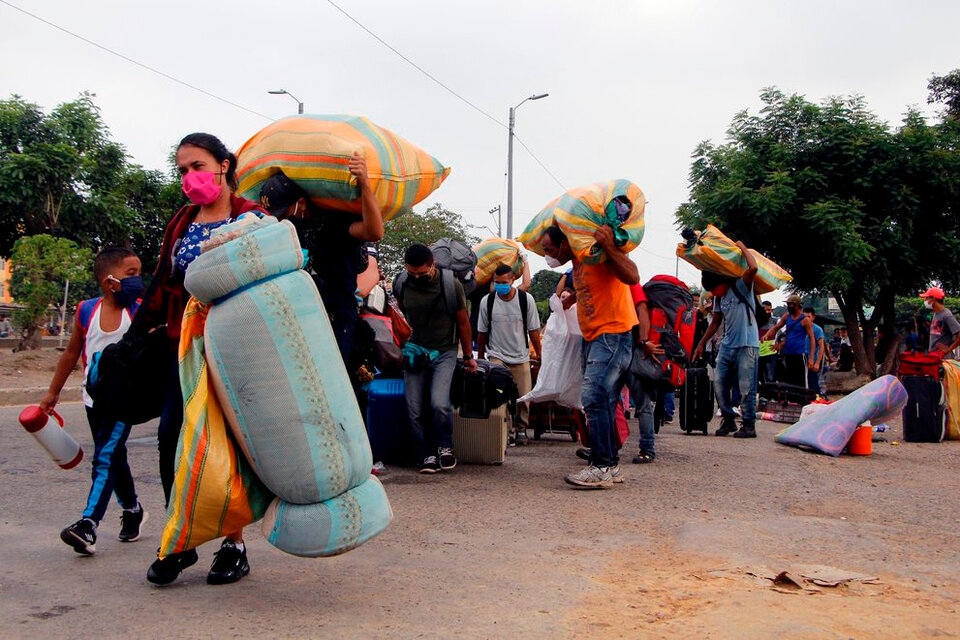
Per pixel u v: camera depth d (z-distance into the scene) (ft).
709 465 23.95
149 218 88.07
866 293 76.48
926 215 69.67
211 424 10.83
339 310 13.71
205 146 12.20
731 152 72.74
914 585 12.71
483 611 11.00
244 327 10.48
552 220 20.30
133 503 14.61
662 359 24.17
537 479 21.76
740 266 30.55
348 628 10.26
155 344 12.35
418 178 14.16
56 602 11.13
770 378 48.21
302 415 10.57
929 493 20.38
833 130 68.69
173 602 11.19
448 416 22.68
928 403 31.55
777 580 12.59
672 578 12.73
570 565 13.42
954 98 92.89
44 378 52.26
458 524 16.34
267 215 12.05
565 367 24.34
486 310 29.19
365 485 11.25
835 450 26.43
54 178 74.33
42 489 19.25
